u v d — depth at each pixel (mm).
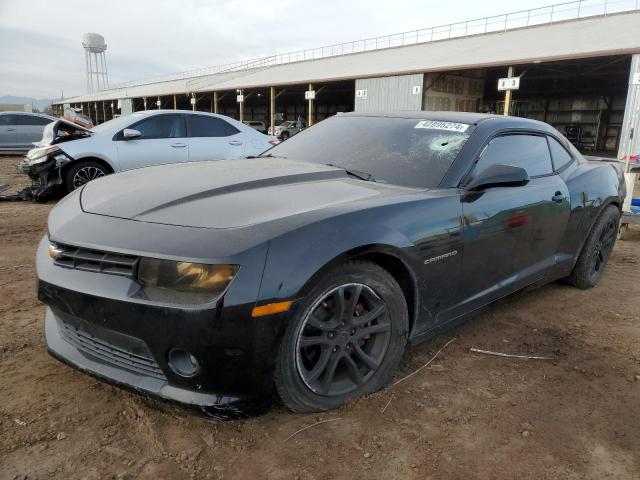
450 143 2984
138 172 2945
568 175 3732
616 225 4402
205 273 1851
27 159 7758
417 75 23594
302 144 3547
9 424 2090
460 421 2264
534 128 3535
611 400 2510
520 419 2309
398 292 2400
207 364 1887
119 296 1917
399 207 2408
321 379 2225
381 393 2436
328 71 31109
